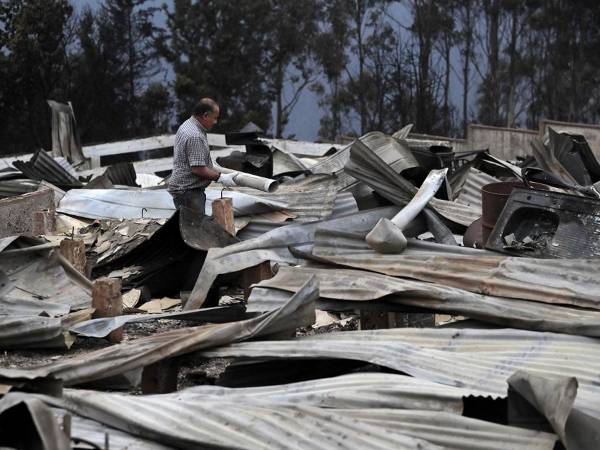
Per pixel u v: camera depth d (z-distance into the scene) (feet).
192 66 141.49
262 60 148.77
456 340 19.19
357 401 15.81
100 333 21.61
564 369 17.47
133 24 141.49
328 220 29.89
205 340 18.97
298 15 149.48
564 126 73.72
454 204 34.55
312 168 48.34
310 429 14.23
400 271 23.27
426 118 153.17
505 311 20.29
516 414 14.85
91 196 39.32
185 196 32.71
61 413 15.16
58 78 133.18
